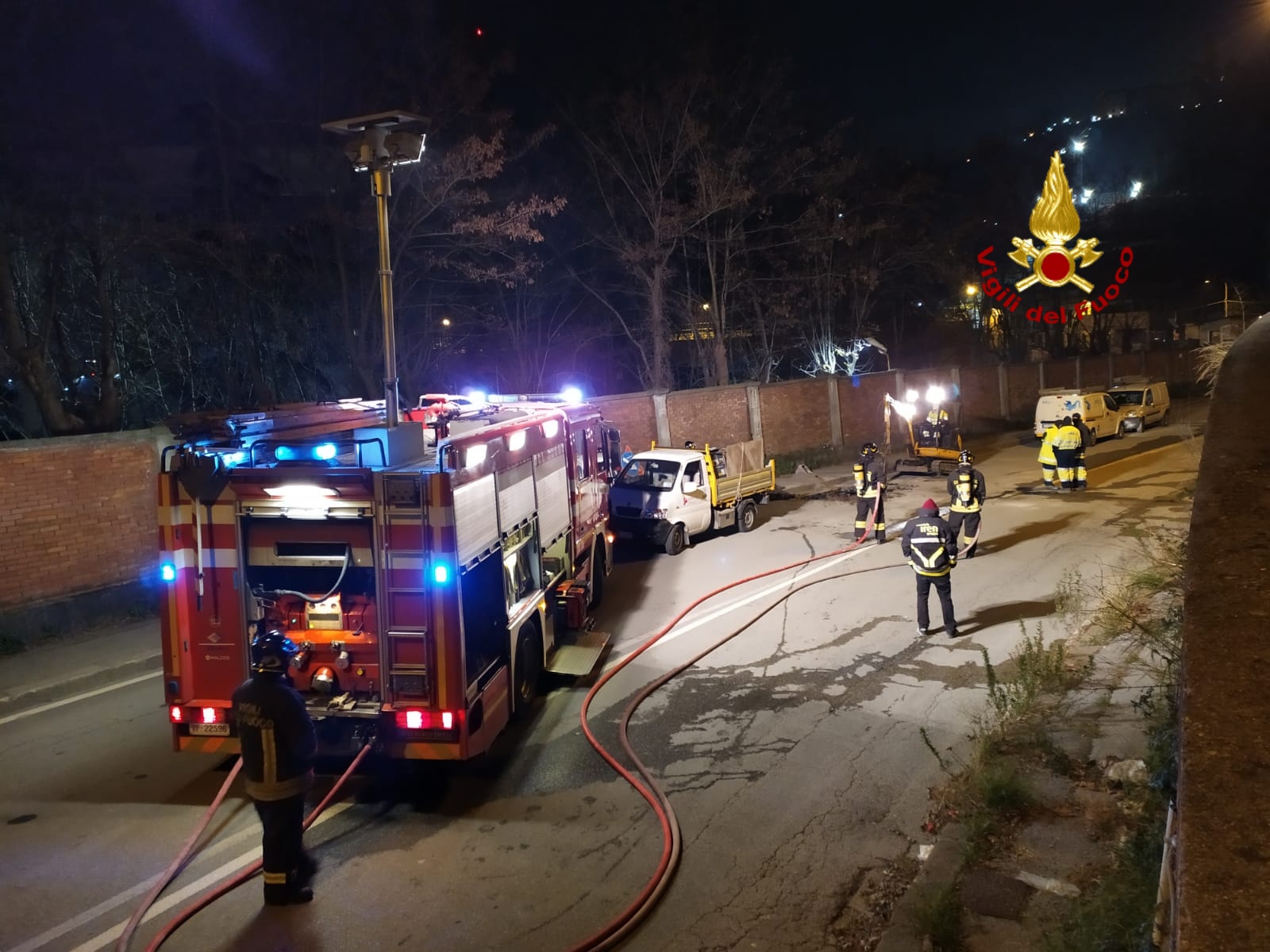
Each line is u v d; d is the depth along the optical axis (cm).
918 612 1016
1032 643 905
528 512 841
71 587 1112
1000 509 1773
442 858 581
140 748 775
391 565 634
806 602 1172
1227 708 215
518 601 805
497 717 717
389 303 788
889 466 2378
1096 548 1388
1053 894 481
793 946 479
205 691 656
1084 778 604
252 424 695
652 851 581
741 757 723
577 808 646
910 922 473
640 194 2702
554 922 507
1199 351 1123
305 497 637
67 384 1689
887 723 777
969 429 3350
